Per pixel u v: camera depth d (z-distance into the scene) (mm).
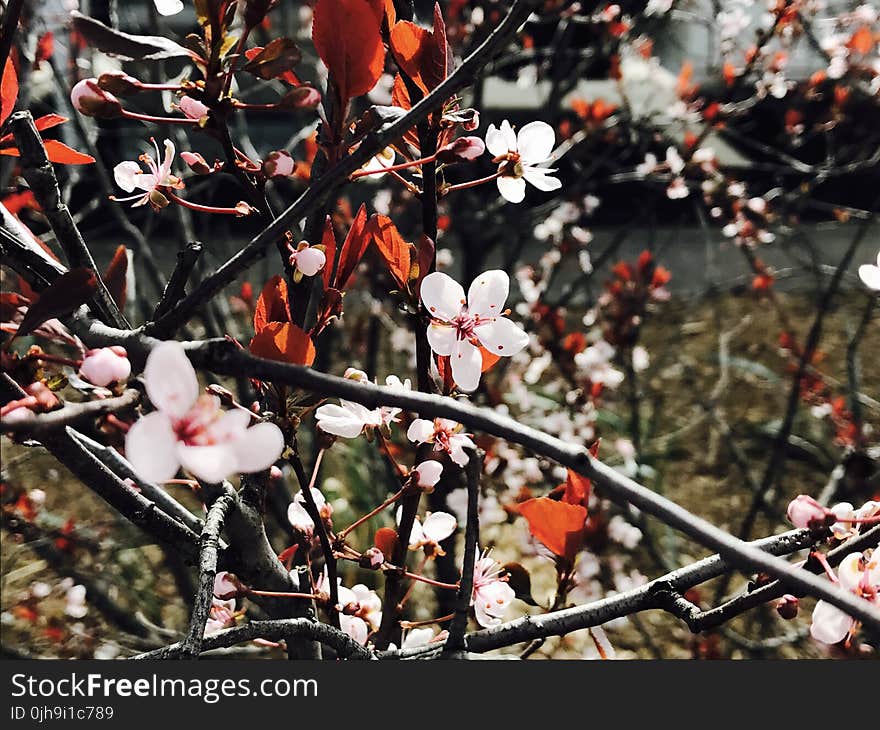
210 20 872
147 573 4395
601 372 4117
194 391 683
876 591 1098
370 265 3949
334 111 939
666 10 4461
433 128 1082
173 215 3297
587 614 1239
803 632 3723
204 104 910
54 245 2473
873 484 3996
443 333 1074
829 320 7211
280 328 884
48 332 942
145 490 1518
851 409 4594
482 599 1366
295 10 4391
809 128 6367
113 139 3934
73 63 3125
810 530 1129
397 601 1379
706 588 4461
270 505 3023
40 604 4023
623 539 3684
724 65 4836
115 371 795
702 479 5453
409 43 1054
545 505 1230
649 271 4348
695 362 6758
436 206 1114
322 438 1291
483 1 3877
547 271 4922
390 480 3971
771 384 6332
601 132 4645
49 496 4723
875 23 4641
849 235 8062
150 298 4641
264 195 1047
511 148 1129
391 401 721
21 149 1019
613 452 5285
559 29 4695
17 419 659
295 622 1114
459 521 2711
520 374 4645
